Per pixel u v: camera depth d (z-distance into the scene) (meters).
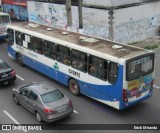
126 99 16.52
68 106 16.53
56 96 16.77
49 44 21.61
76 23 33.09
